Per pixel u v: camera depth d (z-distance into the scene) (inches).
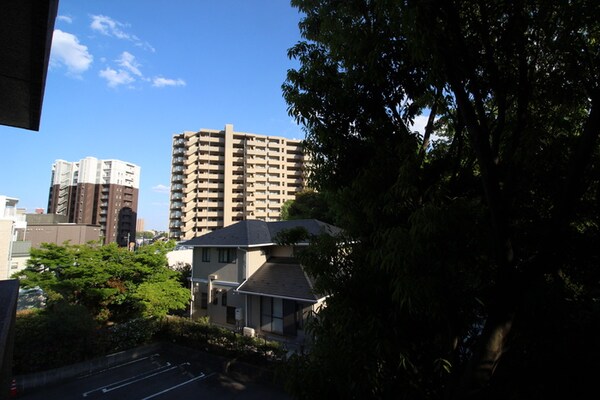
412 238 76.7
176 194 2409.0
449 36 81.0
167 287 543.8
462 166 118.0
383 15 94.3
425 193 88.6
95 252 555.5
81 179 2620.6
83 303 534.3
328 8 126.6
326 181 122.2
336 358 101.8
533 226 100.1
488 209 92.3
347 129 119.0
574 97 98.4
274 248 656.4
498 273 82.4
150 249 583.8
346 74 117.3
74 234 1423.5
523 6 86.5
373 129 115.6
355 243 110.8
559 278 98.2
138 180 2920.8
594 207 97.5
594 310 100.7
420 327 101.0
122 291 539.2
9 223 669.9
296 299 508.4
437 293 78.4
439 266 81.5
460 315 93.7
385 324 95.7
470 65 84.1
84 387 356.8
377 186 99.5
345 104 113.0
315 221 669.3
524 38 89.2
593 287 101.9
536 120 107.4
